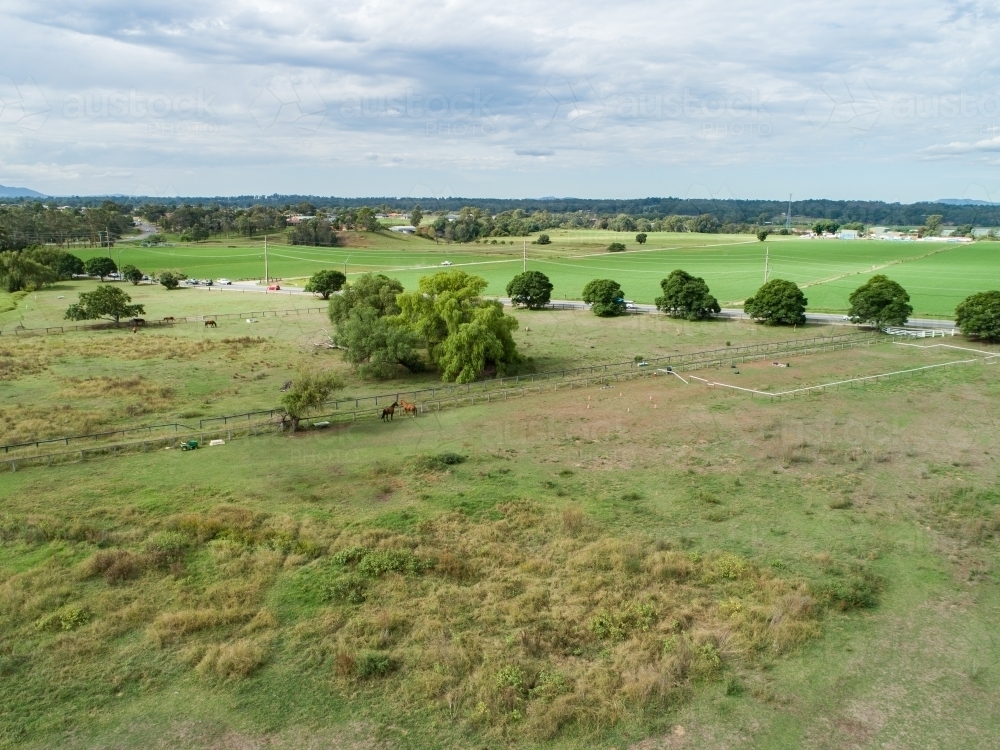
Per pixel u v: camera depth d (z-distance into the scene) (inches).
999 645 921.5
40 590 1046.4
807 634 938.1
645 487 1454.2
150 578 1088.8
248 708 808.9
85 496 1401.3
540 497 1403.8
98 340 3233.3
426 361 2701.8
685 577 1091.3
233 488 1448.1
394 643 931.3
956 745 749.9
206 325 3644.2
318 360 2802.7
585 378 2412.6
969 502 1354.6
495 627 962.7
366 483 1478.8
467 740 759.1
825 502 1369.3
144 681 854.5
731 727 777.6
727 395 2169.0
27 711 801.6
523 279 4168.3
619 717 789.9
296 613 1000.9
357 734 768.3
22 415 1971.0
